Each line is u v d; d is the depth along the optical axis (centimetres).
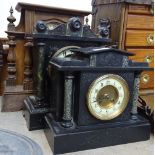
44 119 117
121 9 134
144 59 143
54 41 119
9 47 139
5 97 139
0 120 129
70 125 100
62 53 117
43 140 109
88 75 97
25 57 140
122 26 135
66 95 98
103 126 103
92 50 96
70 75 96
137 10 136
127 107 108
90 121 102
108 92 103
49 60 117
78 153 98
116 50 98
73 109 103
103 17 155
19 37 141
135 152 101
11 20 137
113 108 104
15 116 136
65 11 142
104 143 104
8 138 108
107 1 148
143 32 140
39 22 115
